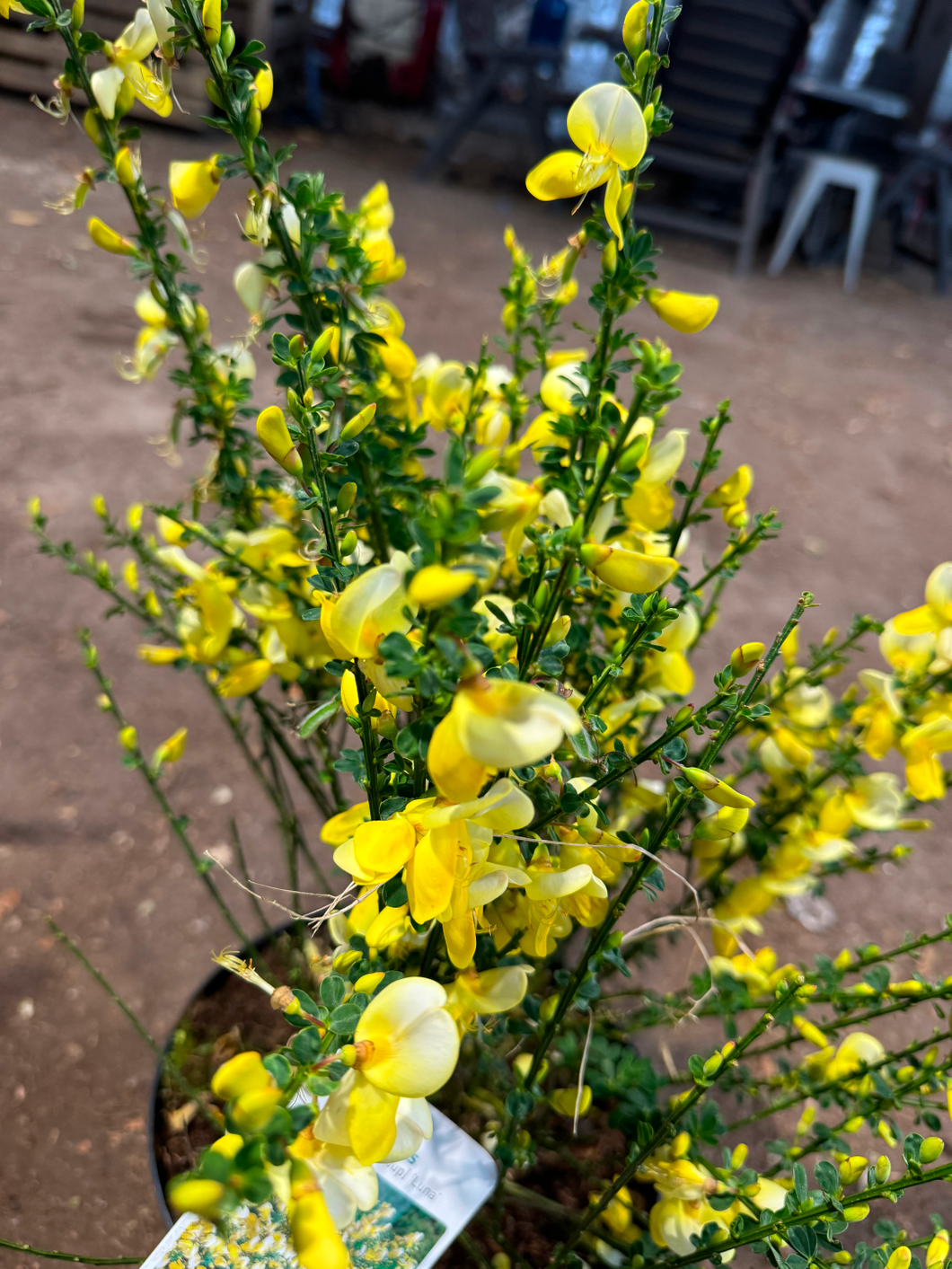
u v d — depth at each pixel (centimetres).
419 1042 17
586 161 23
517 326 33
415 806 19
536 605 23
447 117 240
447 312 134
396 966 27
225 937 55
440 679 16
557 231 176
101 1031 50
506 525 16
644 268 24
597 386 26
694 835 25
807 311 168
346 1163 18
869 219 192
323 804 40
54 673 71
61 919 55
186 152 163
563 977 27
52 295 118
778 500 107
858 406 134
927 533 107
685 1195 28
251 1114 15
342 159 193
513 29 259
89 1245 42
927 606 30
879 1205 44
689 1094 25
